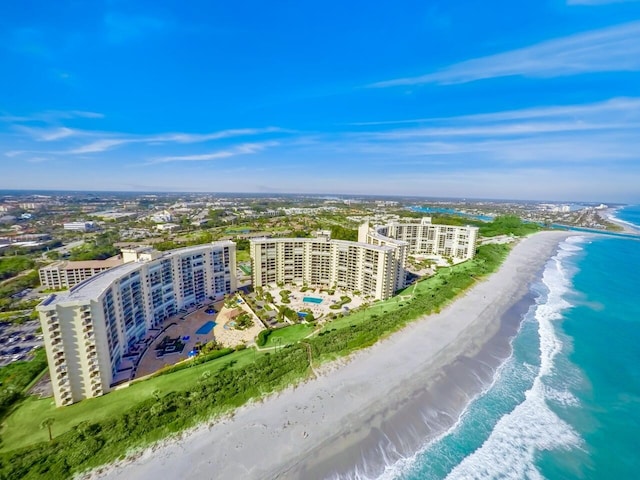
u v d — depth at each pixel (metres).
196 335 85.31
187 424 51.88
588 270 159.38
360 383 63.81
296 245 128.62
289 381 63.38
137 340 80.19
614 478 44.97
